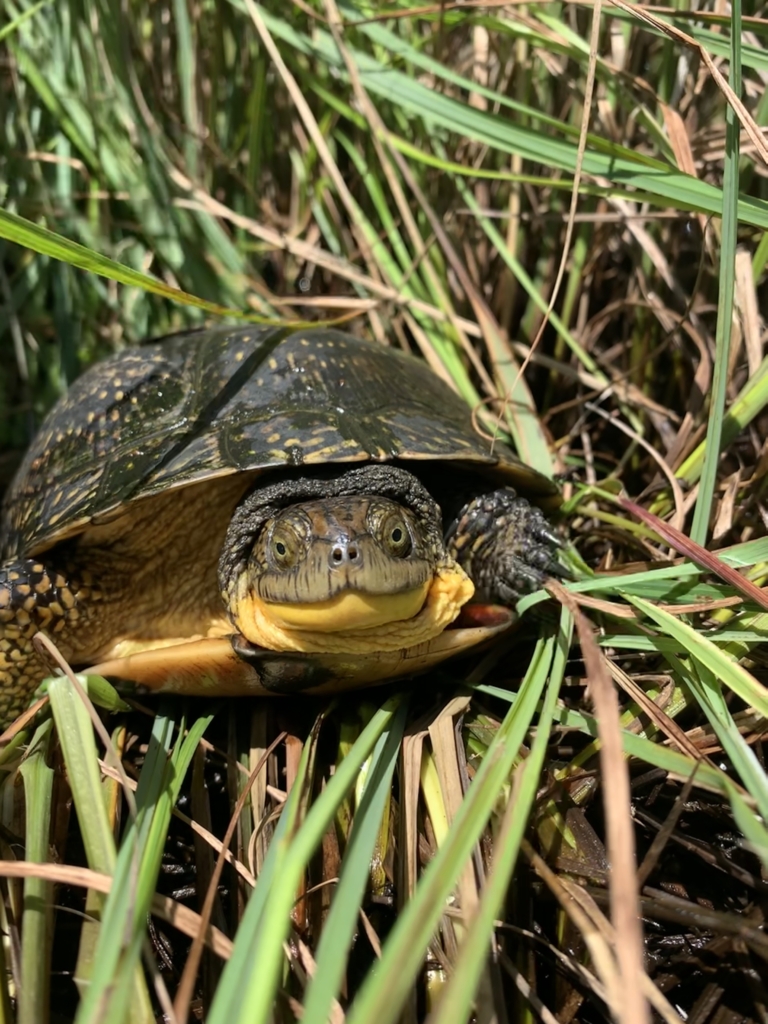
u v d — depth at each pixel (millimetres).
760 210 153
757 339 170
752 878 114
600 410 211
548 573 163
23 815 129
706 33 167
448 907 108
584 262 227
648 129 189
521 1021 106
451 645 144
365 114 222
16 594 151
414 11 192
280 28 233
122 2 261
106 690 137
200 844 130
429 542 154
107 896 96
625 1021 66
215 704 150
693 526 150
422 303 236
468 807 93
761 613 136
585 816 124
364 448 152
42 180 272
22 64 265
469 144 243
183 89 269
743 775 101
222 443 153
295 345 173
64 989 117
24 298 271
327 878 121
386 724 131
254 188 276
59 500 161
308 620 139
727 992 108
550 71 217
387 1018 66
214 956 114
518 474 173
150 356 184
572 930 112
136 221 278
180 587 169
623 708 137
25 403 276
